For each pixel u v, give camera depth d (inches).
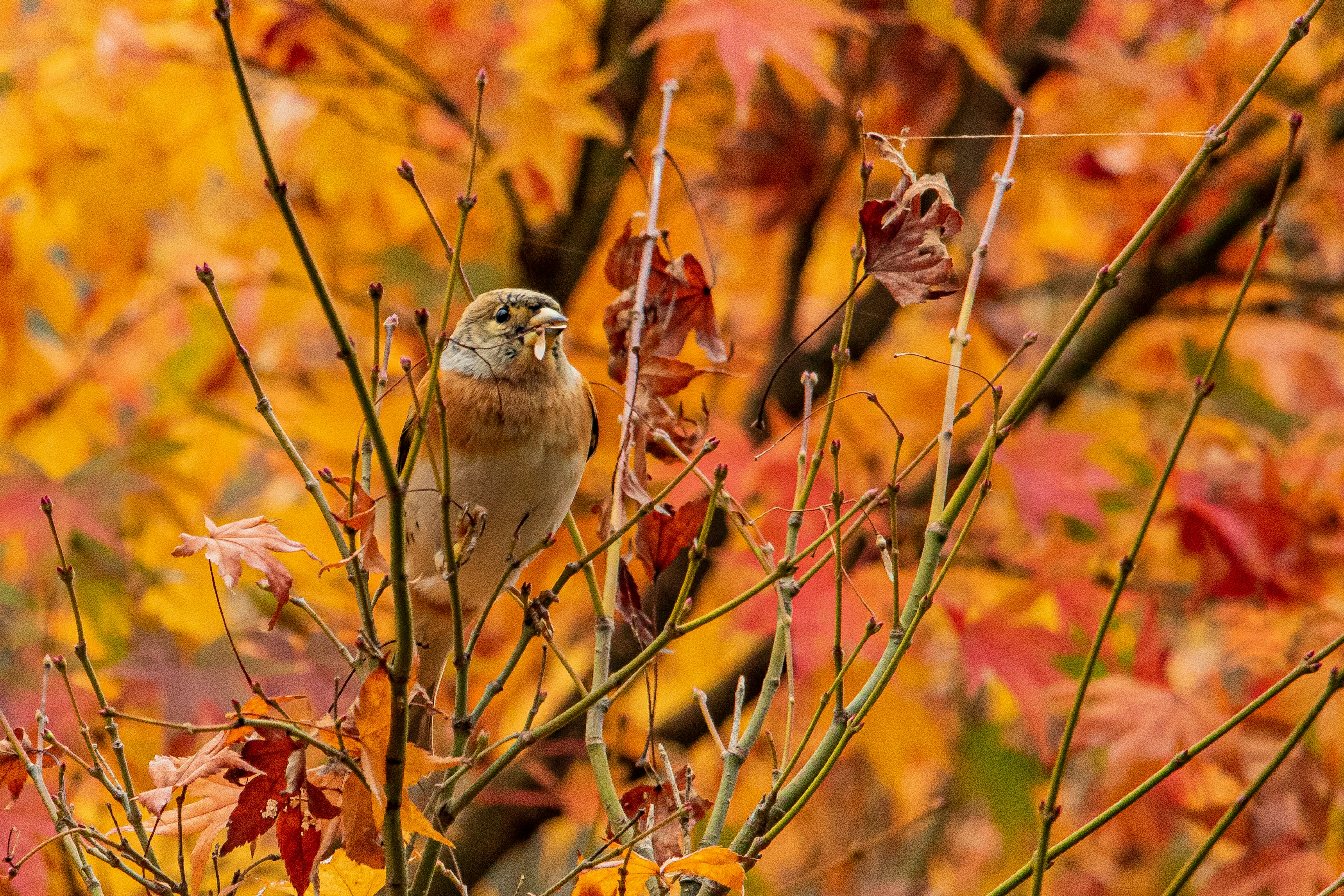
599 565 390.6
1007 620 341.1
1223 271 450.9
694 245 459.8
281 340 447.5
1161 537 398.6
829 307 474.3
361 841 157.1
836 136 461.4
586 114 366.9
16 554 397.7
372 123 418.9
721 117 442.6
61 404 419.5
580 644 421.1
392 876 153.6
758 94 432.1
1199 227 473.1
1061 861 437.4
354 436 386.3
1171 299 458.3
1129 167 443.8
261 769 158.2
